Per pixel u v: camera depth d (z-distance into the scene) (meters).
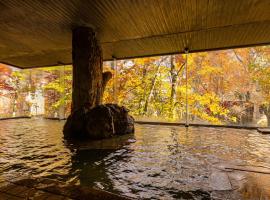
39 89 15.04
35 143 5.02
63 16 5.48
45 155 3.87
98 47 6.47
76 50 6.13
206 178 2.69
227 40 7.55
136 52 9.23
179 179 2.66
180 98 12.47
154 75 12.88
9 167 3.13
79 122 5.79
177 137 5.92
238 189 2.32
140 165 3.27
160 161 3.50
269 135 6.25
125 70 13.16
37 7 4.96
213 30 6.59
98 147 4.59
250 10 5.20
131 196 2.17
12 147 4.56
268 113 11.74
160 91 13.19
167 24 6.09
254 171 2.95
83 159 3.61
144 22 5.94
